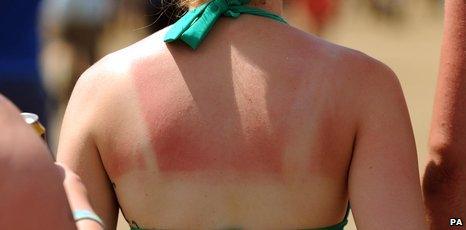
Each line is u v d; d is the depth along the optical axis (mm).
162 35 5375
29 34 13680
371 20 47094
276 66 5102
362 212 5082
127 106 5199
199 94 5105
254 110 5062
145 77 5211
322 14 38219
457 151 5645
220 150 5078
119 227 13703
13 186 3857
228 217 5086
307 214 5125
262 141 5051
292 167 5062
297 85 5086
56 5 23000
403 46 37406
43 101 13977
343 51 5188
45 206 3914
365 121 5117
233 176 5066
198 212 5113
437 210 5801
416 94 24812
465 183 5691
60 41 23750
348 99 5098
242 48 5145
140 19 22500
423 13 49875
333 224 5250
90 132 5285
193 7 5344
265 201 5070
